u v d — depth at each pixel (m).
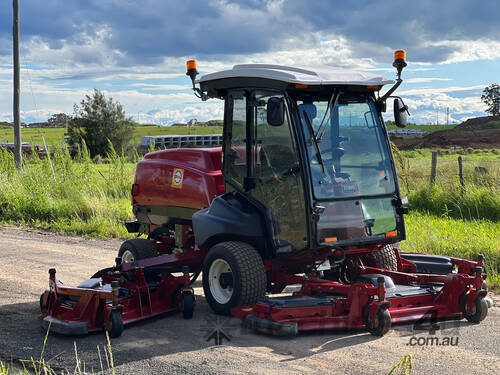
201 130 91.62
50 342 5.95
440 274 7.24
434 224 11.83
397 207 6.57
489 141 62.28
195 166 7.76
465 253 9.50
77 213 15.24
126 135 58.84
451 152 45.12
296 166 6.20
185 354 5.49
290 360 5.25
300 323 5.84
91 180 18.30
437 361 5.16
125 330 6.33
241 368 5.07
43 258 10.52
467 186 14.15
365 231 6.34
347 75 6.47
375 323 5.79
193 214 7.19
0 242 12.34
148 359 5.38
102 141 57.94
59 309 6.51
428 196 14.35
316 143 6.23
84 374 5.04
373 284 6.40
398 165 17.55
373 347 5.55
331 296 6.32
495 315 6.66
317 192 6.12
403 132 85.56
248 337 5.97
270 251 6.67
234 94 7.04
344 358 5.26
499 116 108.50
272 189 6.51
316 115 6.33
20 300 7.62
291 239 6.32
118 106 59.00
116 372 5.06
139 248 8.24
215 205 6.89
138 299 6.56
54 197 16.98
